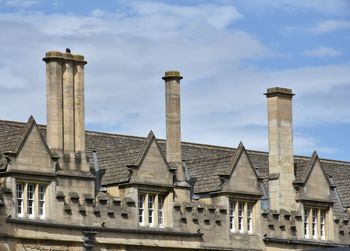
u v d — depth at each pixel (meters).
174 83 96.75
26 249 85.06
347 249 68.81
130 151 93.62
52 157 87.00
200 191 97.31
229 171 96.38
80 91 90.50
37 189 86.25
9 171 84.75
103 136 100.12
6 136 88.69
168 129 96.38
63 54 89.88
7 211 84.31
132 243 90.38
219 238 95.38
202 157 102.06
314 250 69.56
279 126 102.12
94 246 88.38
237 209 97.00
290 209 101.19
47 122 89.38
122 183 91.31
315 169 102.75
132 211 90.62
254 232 97.56
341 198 108.75
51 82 89.31
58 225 86.62
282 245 99.44
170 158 96.00
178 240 93.12
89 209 88.56
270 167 102.38
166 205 92.88
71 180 88.38
